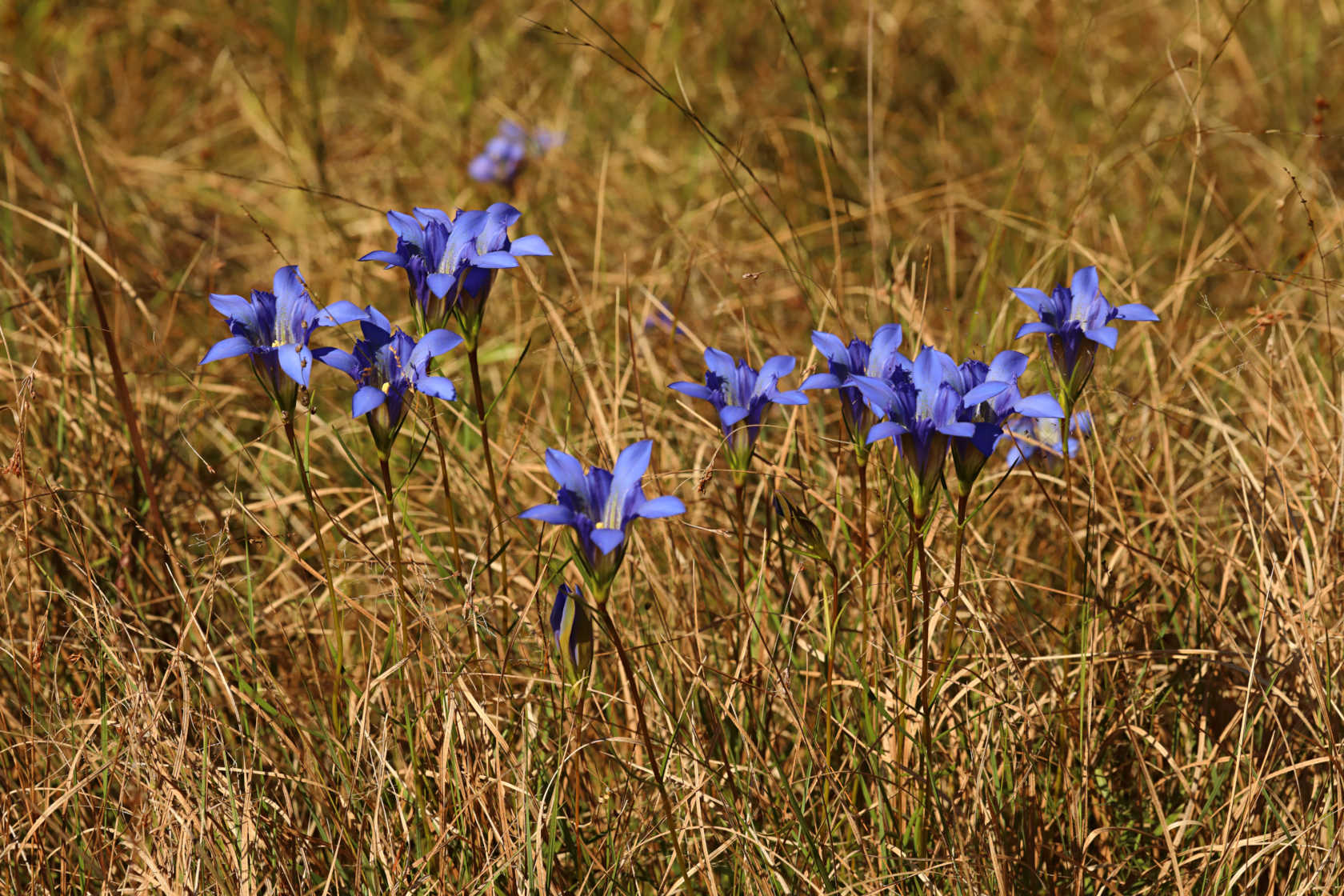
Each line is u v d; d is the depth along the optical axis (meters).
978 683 3.89
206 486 5.30
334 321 3.07
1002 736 3.82
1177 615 4.41
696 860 3.62
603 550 2.67
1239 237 6.09
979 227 7.42
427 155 8.69
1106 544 4.54
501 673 3.70
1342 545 4.31
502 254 3.09
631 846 3.57
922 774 3.54
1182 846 3.82
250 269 7.52
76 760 3.48
